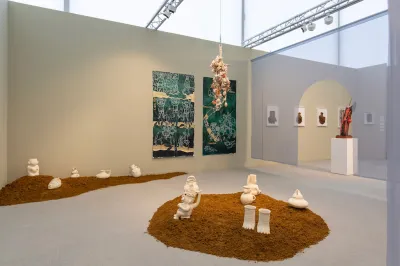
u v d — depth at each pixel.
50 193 4.34
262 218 2.62
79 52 5.56
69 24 5.46
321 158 9.78
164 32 6.54
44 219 3.20
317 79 6.02
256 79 7.71
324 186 5.20
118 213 3.43
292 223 2.91
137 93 6.18
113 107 5.91
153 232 2.75
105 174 5.52
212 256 2.26
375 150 5.17
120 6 6.38
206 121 7.12
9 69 4.94
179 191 4.66
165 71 6.54
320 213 3.50
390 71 1.29
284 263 2.17
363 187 5.12
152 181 5.56
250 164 7.88
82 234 2.74
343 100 9.98
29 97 5.10
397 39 1.27
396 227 1.27
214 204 3.49
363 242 2.60
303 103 9.23
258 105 7.62
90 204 3.84
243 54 7.80
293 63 6.54
